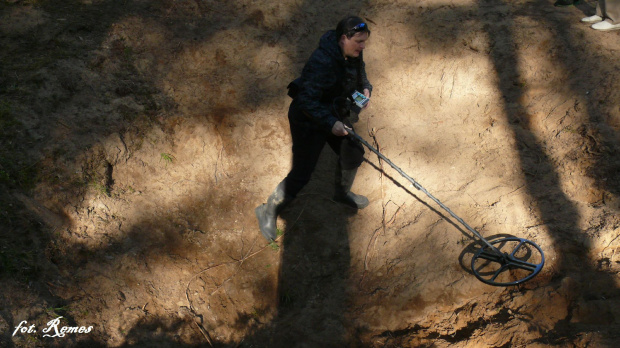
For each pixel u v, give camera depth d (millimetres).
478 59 4754
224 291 3633
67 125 3791
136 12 4672
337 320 3502
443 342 3158
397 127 4598
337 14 5164
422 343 3203
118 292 3256
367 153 4457
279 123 4492
